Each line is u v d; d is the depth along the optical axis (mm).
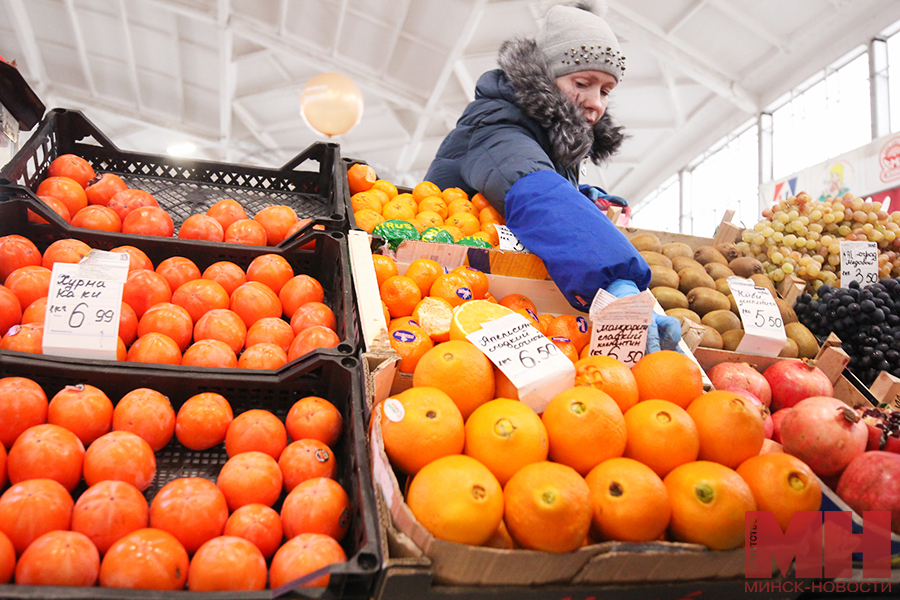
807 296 2096
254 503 1037
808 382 1650
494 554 886
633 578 982
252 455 1096
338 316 1517
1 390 1068
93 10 8336
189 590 878
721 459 1124
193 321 1422
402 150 11438
